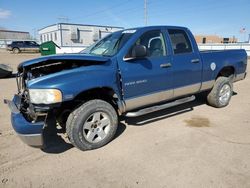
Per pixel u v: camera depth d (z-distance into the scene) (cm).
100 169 313
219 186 273
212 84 531
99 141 366
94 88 350
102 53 413
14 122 320
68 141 395
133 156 343
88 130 356
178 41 458
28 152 361
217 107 558
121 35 425
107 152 356
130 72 380
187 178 289
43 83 312
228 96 566
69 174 304
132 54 370
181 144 377
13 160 339
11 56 2686
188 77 466
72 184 284
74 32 4594
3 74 1101
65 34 4588
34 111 320
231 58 554
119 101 379
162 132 425
